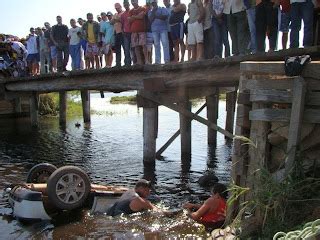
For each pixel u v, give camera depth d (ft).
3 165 40.09
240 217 18.63
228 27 31.48
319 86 18.39
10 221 23.73
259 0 28.27
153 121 37.11
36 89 54.39
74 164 40.52
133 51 40.70
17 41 63.00
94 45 47.34
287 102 18.79
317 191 17.97
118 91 46.52
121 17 41.01
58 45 50.24
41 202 23.62
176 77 34.09
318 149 18.69
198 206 24.77
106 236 20.92
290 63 18.39
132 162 40.57
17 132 61.41
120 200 24.54
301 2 26.68
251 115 19.70
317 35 28.17
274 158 19.65
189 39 34.94
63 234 21.56
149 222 22.44
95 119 77.66
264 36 28.66
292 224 17.03
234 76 30.55
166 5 37.83
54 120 74.95
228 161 40.65
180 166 38.68
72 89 48.01
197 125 67.82
